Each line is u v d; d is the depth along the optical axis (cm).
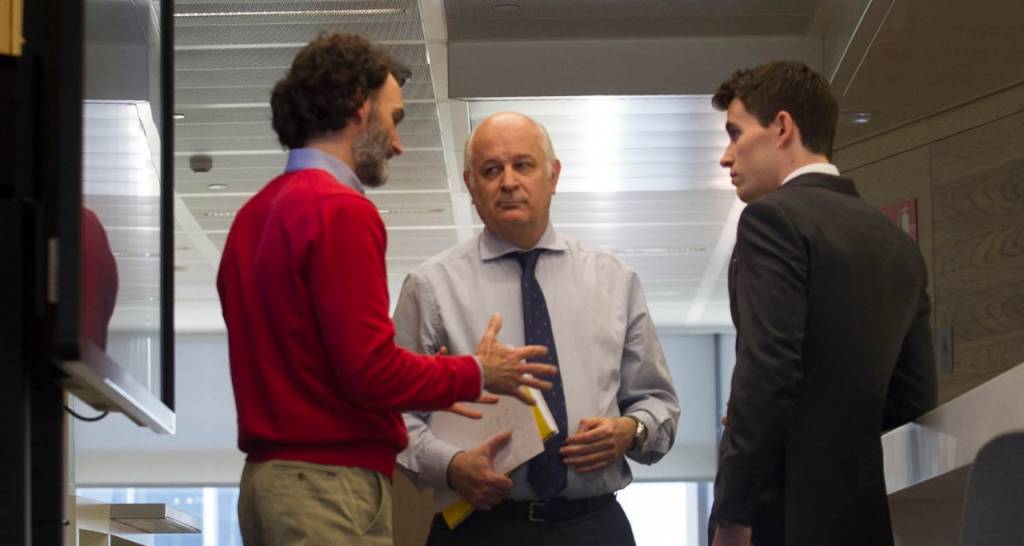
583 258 349
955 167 509
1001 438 170
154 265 279
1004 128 488
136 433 2158
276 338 248
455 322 337
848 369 283
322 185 253
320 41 269
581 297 342
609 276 348
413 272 347
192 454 2164
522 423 320
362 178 271
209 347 2202
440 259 347
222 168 1170
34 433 213
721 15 844
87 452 2138
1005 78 487
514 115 347
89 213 199
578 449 320
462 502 323
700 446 2206
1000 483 172
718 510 280
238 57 887
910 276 298
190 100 974
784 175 311
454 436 323
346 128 267
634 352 347
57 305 186
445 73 921
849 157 570
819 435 280
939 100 521
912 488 323
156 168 289
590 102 938
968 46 500
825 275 284
